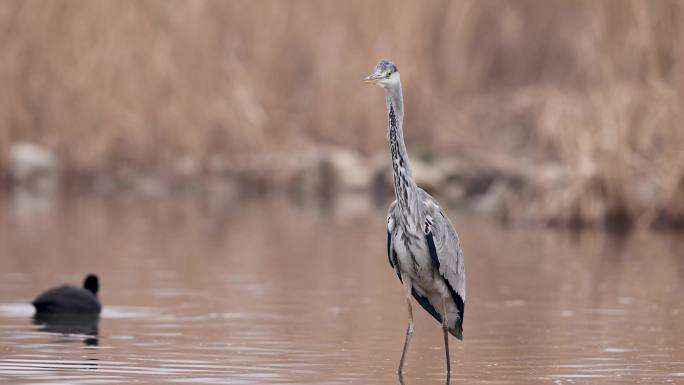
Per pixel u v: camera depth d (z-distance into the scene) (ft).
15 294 46.85
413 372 32.60
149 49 100.37
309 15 104.58
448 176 94.12
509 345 37.22
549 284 51.08
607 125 74.33
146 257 58.85
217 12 103.19
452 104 105.81
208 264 56.75
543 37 113.19
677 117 71.87
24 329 39.09
